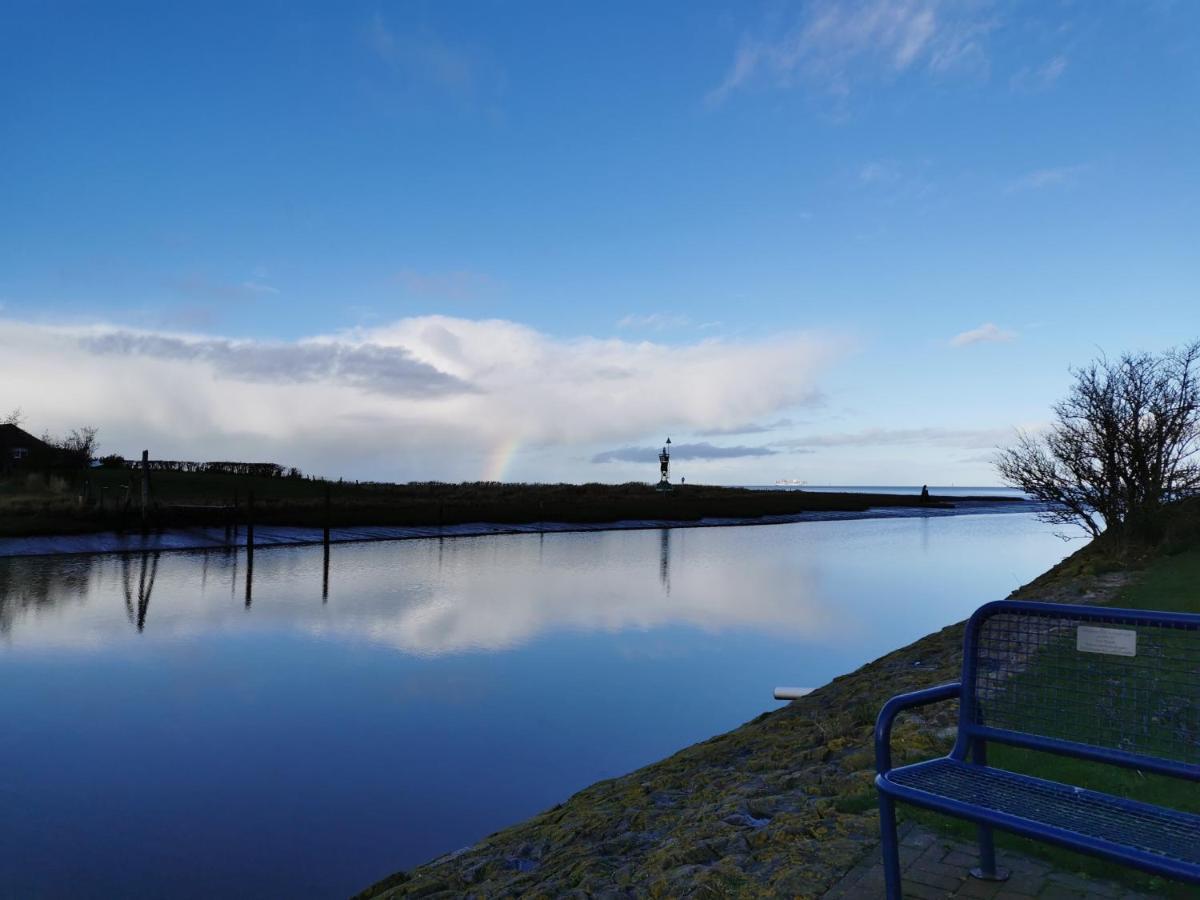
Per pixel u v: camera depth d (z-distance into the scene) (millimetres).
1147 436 14023
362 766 7590
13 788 6973
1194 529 13594
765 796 4699
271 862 5648
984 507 81625
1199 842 2430
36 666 11398
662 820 4910
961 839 3592
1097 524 15352
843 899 3166
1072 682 3162
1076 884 3123
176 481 47625
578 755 7922
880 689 7492
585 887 3955
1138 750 3213
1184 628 2693
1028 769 4285
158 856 5715
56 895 5137
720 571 23266
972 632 3232
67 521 29219
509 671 11289
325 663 11711
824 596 18641
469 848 5508
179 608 16078
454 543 32094
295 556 25859
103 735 8445
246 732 8562
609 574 22281
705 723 9008
